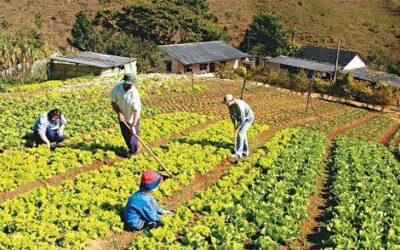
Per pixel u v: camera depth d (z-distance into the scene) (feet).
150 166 49.57
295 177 52.11
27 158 48.32
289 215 42.45
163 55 191.83
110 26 231.71
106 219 37.73
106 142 56.13
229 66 189.78
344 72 196.24
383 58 245.45
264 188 47.80
